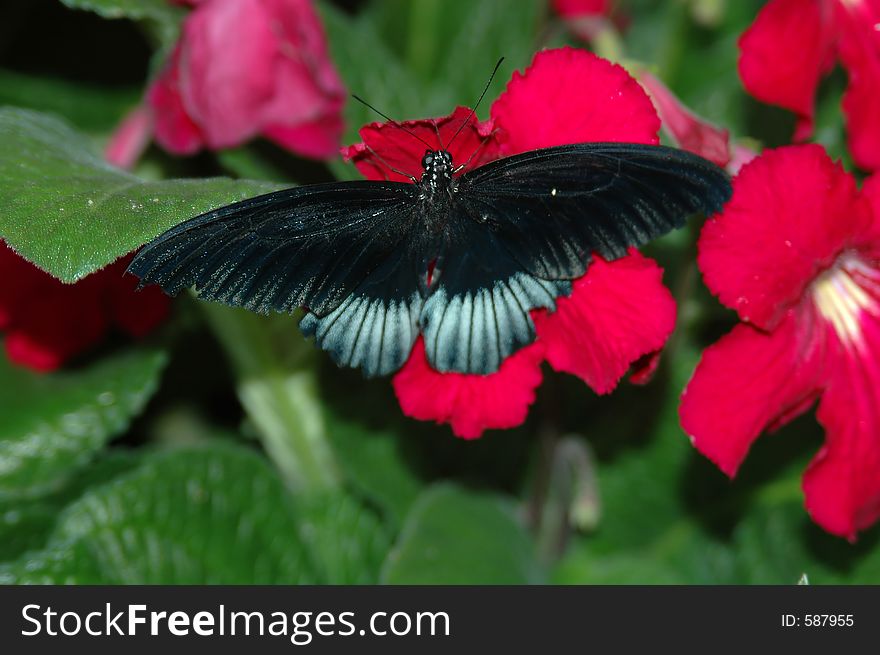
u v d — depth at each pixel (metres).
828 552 0.59
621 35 0.65
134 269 0.46
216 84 0.55
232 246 0.47
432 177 0.49
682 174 0.47
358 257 0.49
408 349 0.49
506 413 0.50
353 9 0.68
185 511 0.57
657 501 0.62
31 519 0.57
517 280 0.49
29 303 0.57
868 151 0.56
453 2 0.65
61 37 0.65
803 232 0.50
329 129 0.57
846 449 0.52
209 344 0.63
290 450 0.60
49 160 0.51
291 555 0.59
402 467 0.60
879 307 0.53
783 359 0.51
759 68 0.54
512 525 0.60
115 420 0.58
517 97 0.50
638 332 0.49
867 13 0.56
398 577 0.56
